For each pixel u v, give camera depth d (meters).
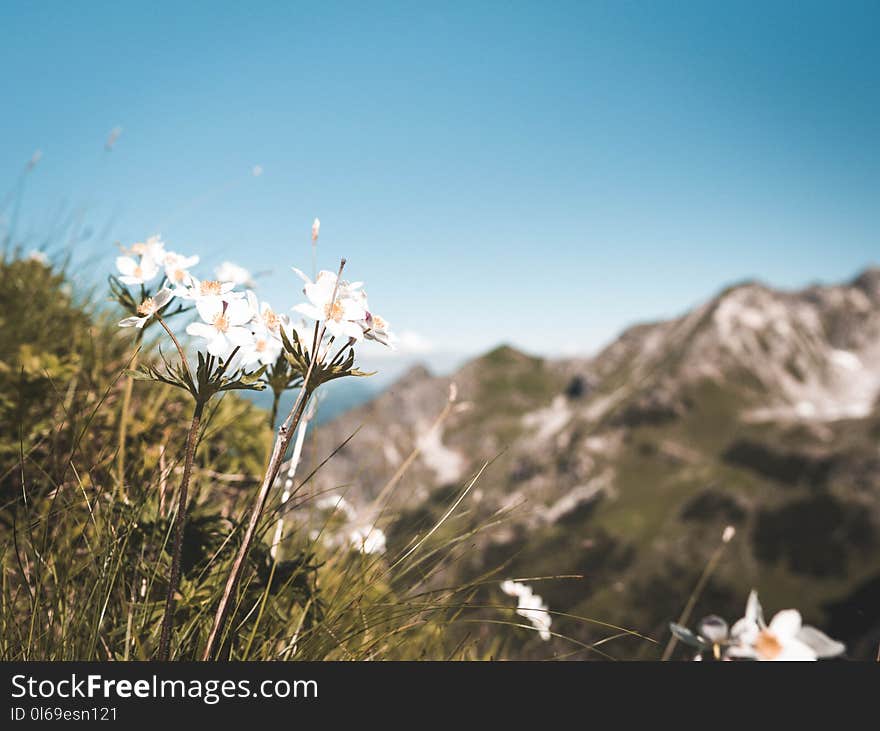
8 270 4.21
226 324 1.49
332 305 1.49
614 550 90.31
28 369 2.95
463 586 2.22
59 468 2.81
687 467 112.44
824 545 84.38
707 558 86.62
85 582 1.98
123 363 3.28
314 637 2.09
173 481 2.39
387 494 2.42
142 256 1.71
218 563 2.06
